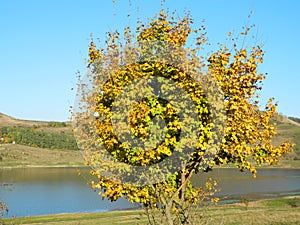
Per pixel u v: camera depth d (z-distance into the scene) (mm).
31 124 130750
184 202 8070
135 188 9195
